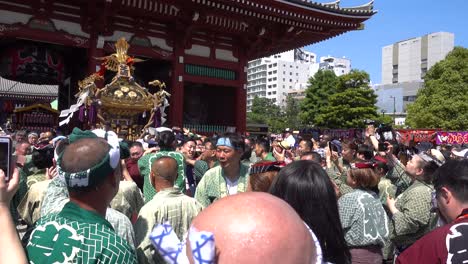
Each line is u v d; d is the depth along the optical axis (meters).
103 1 19.34
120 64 15.60
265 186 4.11
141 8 20.75
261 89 196.25
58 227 2.56
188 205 4.52
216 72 24.98
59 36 19.64
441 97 46.81
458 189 3.10
